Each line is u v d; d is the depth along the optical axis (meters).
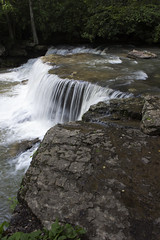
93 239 2.10
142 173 2.86
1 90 9.62
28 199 2.57
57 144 3.39
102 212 2.34
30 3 13.63
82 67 8.23
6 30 15.21
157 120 3.69
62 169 2.92
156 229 2.17
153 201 2.47
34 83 8.55
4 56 14.10
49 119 7.32
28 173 2.93
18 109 7.79
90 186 2.66
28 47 14.71
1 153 5.34
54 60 9.34
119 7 13.66
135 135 3.65
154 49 11.71
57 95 7.02
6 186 4.38
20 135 6.22
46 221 2.31
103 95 5.95
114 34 12.52
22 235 2.03
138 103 4.73
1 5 13.48
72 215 2.33
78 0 14.59
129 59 9.56
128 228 2.18
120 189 2.61
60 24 14.89
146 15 12.16
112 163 3.01
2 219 3.60
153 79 6.92
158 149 3.31
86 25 14.03
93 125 4.01
